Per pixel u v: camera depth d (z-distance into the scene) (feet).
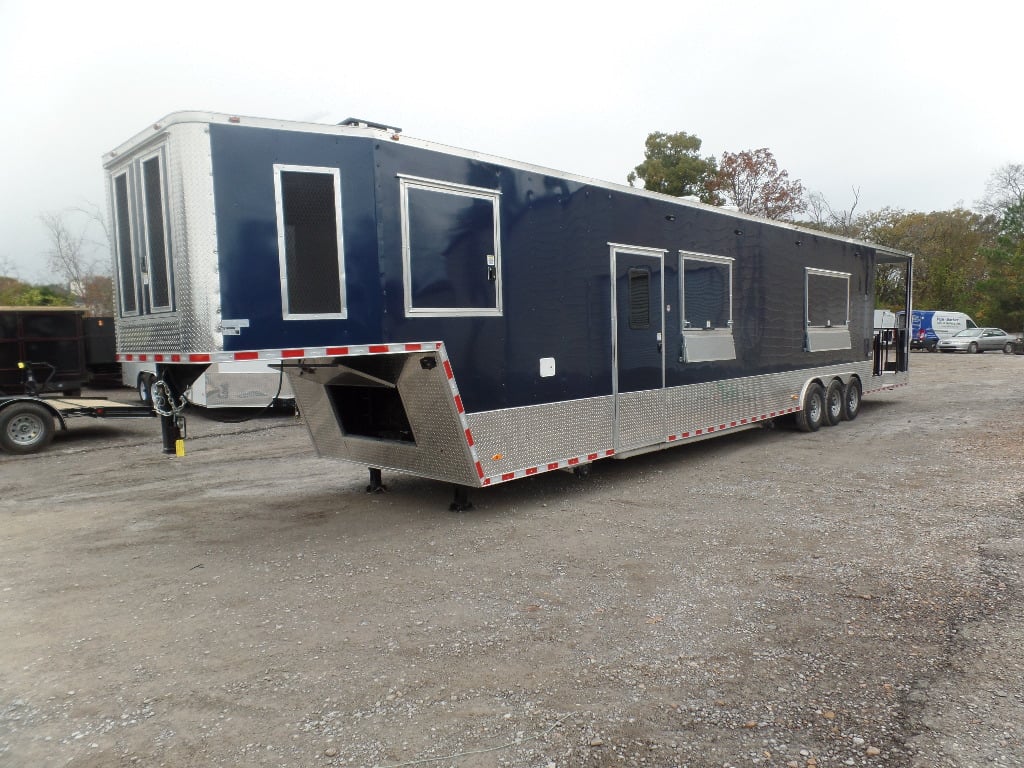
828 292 35.53
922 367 75.66
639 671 10.80
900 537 16.97
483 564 15.98
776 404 31.60
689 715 9.53
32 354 42.24
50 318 42.80
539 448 20.66
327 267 15.89
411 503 21.90
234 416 19.12
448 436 18.98
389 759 8.73
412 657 11.48
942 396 47.96
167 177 15.12
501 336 19.39
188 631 12.80
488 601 13.78
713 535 17.67
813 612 12.80
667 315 25.21
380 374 18.92
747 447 30.40
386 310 16.70
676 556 16.12
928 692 9.96
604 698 10.03
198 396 24.34
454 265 18.13
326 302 15.90
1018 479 22.41
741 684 10.32
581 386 21.89
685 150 97.30
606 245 22.56
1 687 10.87
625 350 23.45
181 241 14.87
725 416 28.35
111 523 20.71
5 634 12.92
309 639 12.30
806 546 16.55
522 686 10.44
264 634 12.57
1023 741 8.73
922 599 13.23
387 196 16.69
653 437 24.76
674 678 10.55
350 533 18.81
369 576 15.43
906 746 8.70
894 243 140.67
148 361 16.61
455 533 18.48
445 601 13.85
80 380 44.06
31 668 11.49
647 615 12.89
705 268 26.96
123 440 38.17
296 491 24.23
